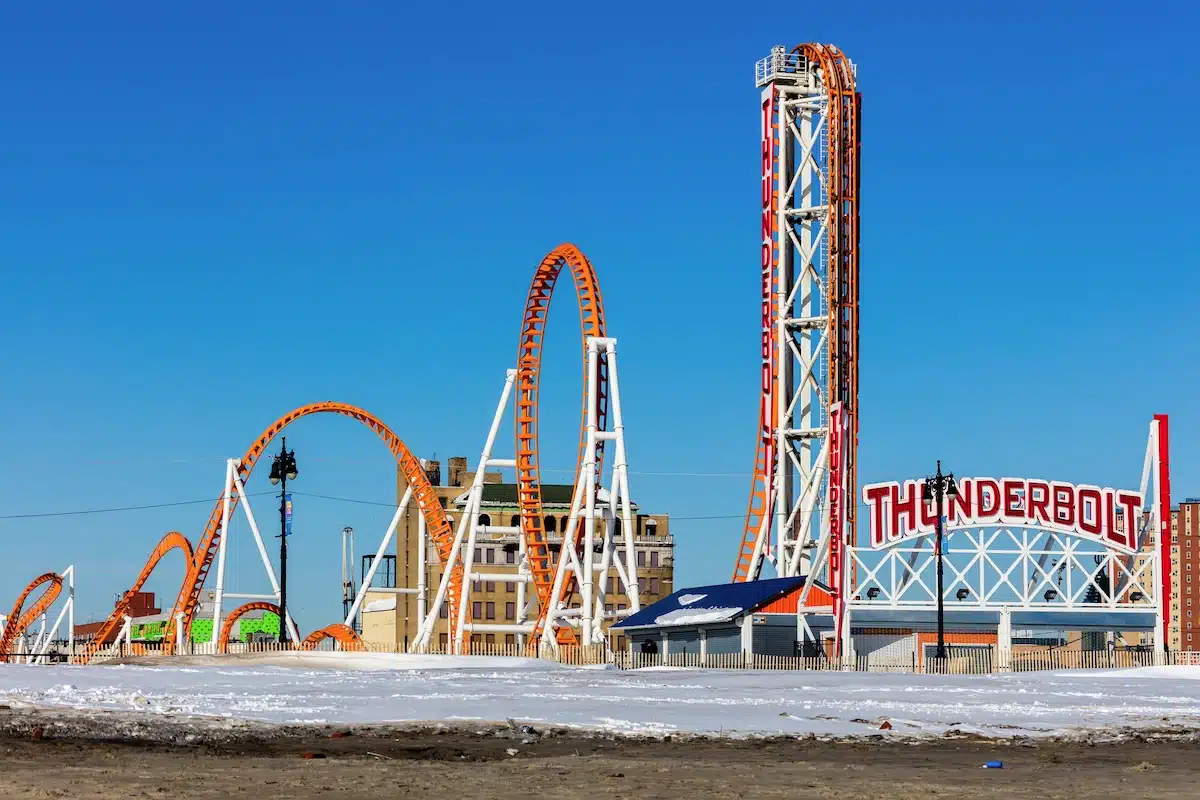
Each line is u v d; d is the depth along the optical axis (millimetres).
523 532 164250
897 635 147125
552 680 89062
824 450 163250
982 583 146250
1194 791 40250
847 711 64000
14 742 47219
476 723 56062
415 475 175625
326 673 95375
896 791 39688
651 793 38781
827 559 160125
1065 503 146750
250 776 40875
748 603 143000
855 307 164875
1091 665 130500
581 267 155875
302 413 175125
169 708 60000
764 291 170750
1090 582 146375
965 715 63406
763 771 43750
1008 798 38562
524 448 164500
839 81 167750
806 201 170875
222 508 175500
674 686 80875
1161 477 145750
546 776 41844
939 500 126562
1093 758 48719
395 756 47406
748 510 168625
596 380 158375
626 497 158875
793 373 173375
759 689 78750
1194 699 78500
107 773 40656
